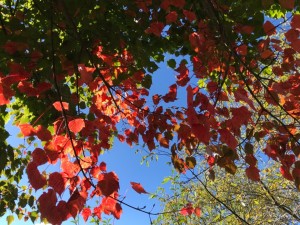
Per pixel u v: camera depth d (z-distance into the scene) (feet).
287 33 6.49
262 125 8.08
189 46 9.95
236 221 15.81
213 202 15.72
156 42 10.05
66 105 6.07
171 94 8.98
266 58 8.27
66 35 9.00
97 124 7.98
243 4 8.38
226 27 8.11
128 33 9.59
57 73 7.85
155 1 8.63
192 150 8.04
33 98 9.23
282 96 8.12
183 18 9.40
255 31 8.32
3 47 6.70
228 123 6.98
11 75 6.56
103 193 5.76
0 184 11.48
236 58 7.07
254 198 15.78
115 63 10.36
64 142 6.10
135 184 6.01
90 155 7.98
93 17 8.51
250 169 7.51
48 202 5.32
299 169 7.41
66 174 6.09
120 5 9.17
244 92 8.43
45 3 7.61
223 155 7.46
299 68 9.32
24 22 8.30
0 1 9.64
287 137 7.84
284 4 6.47
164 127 9.30
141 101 9.53
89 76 5.97
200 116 6.66
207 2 7.19
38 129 5.94
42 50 7.57
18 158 11.69
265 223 16.02
